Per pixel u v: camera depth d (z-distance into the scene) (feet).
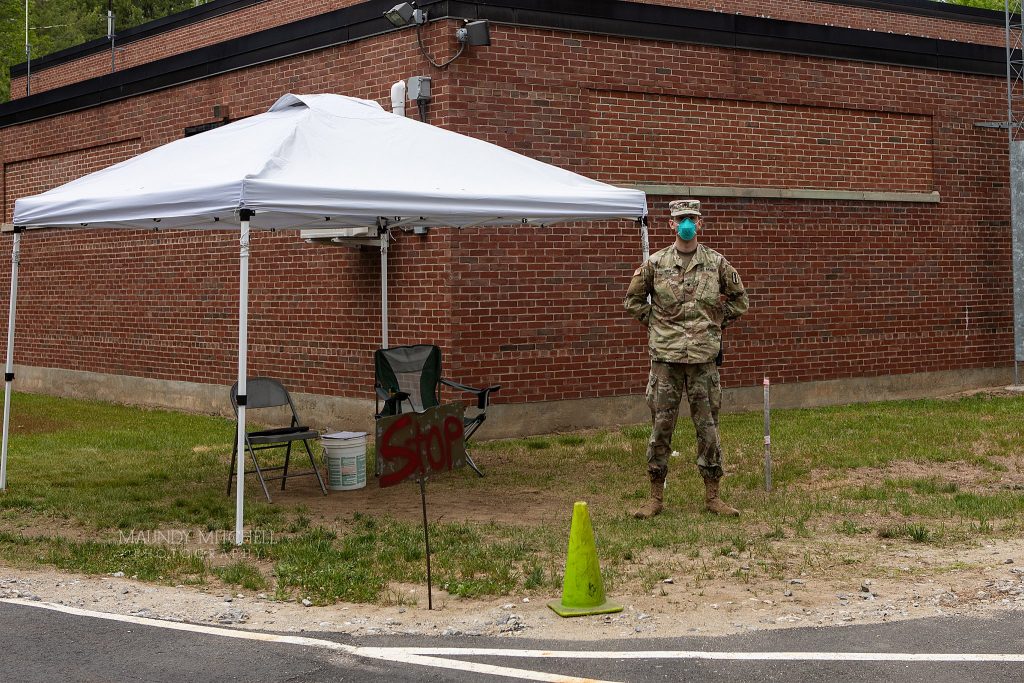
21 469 38.83
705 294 30.01
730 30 49.37
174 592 24.47
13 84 100.94
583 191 33.27
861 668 18.61
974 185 57.36
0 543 28.96
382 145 32.99
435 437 23.18
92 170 61.98
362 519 31.14
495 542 28.12
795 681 18.06
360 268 46.21
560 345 45.29
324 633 21.26
